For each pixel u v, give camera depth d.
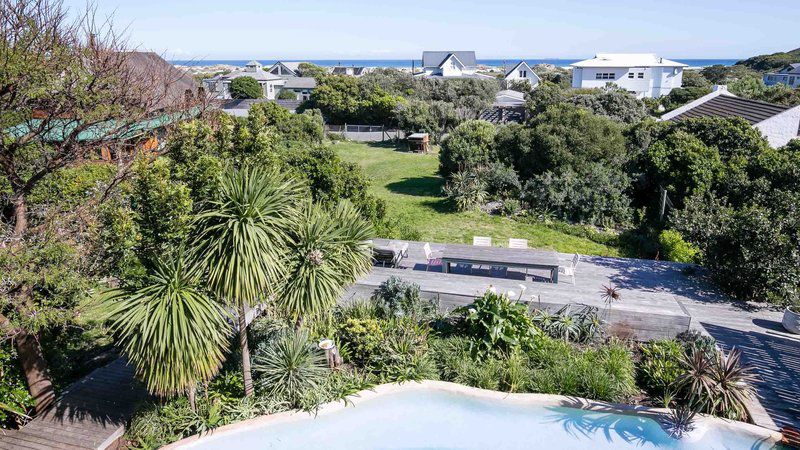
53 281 6.58
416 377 8.36
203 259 6.64
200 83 20.33
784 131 22.23
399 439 7.23
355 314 9.66
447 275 11.13
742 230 11.20
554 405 7.87
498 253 11.80
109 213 7.25
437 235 16.33
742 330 10.02
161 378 6.54
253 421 7.32
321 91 38.38
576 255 12.26
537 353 8.76
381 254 12.43
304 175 13.59
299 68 88.12
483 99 42.38
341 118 38.69
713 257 11.88
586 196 17.69
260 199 6.80
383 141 34.84
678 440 7.12
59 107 7.57
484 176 19.83
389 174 24.86
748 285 11.41
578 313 9.60
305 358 8.02
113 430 7.12
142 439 7.03
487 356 8.73
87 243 7.43
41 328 7.50
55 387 8.30
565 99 34.91
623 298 10.09
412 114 33.19
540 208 18.28
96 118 7.95
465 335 9.31
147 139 9.92
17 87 7.03
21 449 6.75
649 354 8.70
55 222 7.23
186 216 6.57
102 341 9.78
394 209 18.97
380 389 8.10
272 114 27.91
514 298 9.86
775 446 6.97
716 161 17.25
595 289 11.59
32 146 7.62
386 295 10.22
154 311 6.36
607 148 19.62
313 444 7.12
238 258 6.46
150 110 9.79
